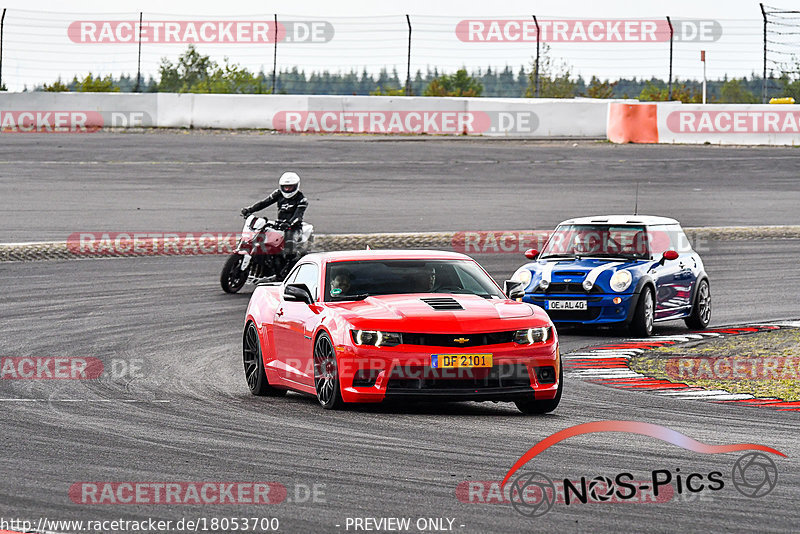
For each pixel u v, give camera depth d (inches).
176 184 4591.5
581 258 2308.1
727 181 4862.2
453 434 1254.3
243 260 2664.9
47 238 3427.7
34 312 2385.6
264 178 4766.2
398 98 6560.0
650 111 6136.8
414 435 1248.8
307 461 1114.1
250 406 1470.2
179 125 6446.9
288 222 2684.5
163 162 5142.7
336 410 1421.0
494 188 4658.0
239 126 6496.1
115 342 2052.2
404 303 1422.2
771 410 1445.6
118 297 2598.4
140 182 4623.5
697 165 5280.5
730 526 879.1
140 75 6456.7
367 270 1526.8
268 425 1315.2
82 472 1069.8
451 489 997.8
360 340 1364.4
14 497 975.6
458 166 5226.4
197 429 1290.6
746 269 3134.8
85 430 1284.4
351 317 1391.5
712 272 3088.1
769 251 3432.6
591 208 4202.8
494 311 1402.6
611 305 2171.5
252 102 6491.1
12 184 4512.8
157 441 1218.0
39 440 1224.8
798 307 2568.9
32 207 4018.2
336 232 3619.6
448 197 4434.1
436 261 1562.5
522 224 3846.0
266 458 1128.8
